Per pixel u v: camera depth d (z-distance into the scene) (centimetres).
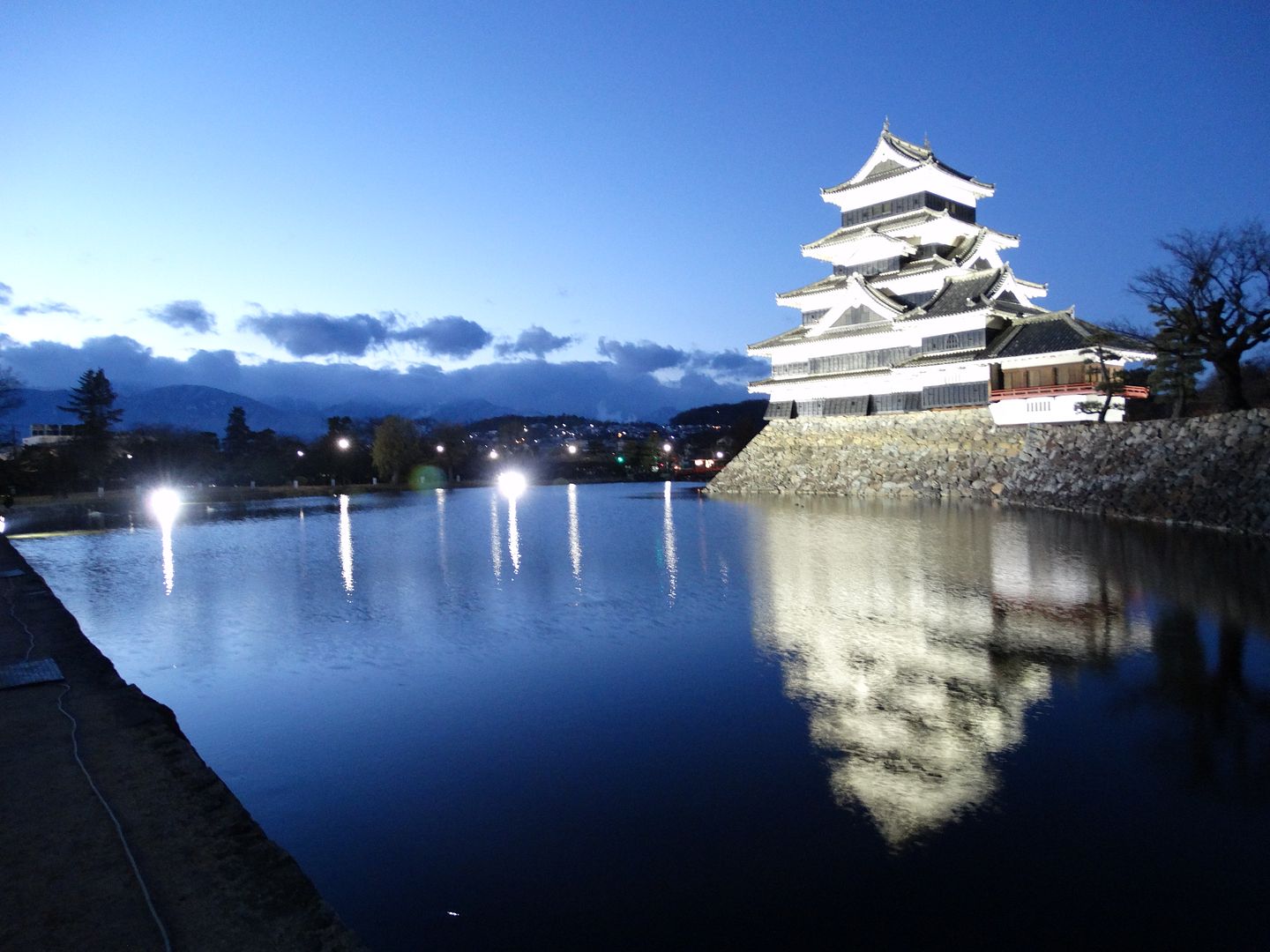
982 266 5544
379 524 4322
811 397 5781
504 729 1044
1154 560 2123
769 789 846
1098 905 627
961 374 4712
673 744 978
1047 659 1280
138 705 830
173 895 464
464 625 1677
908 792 831
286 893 470
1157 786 827
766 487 5703
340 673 1327
